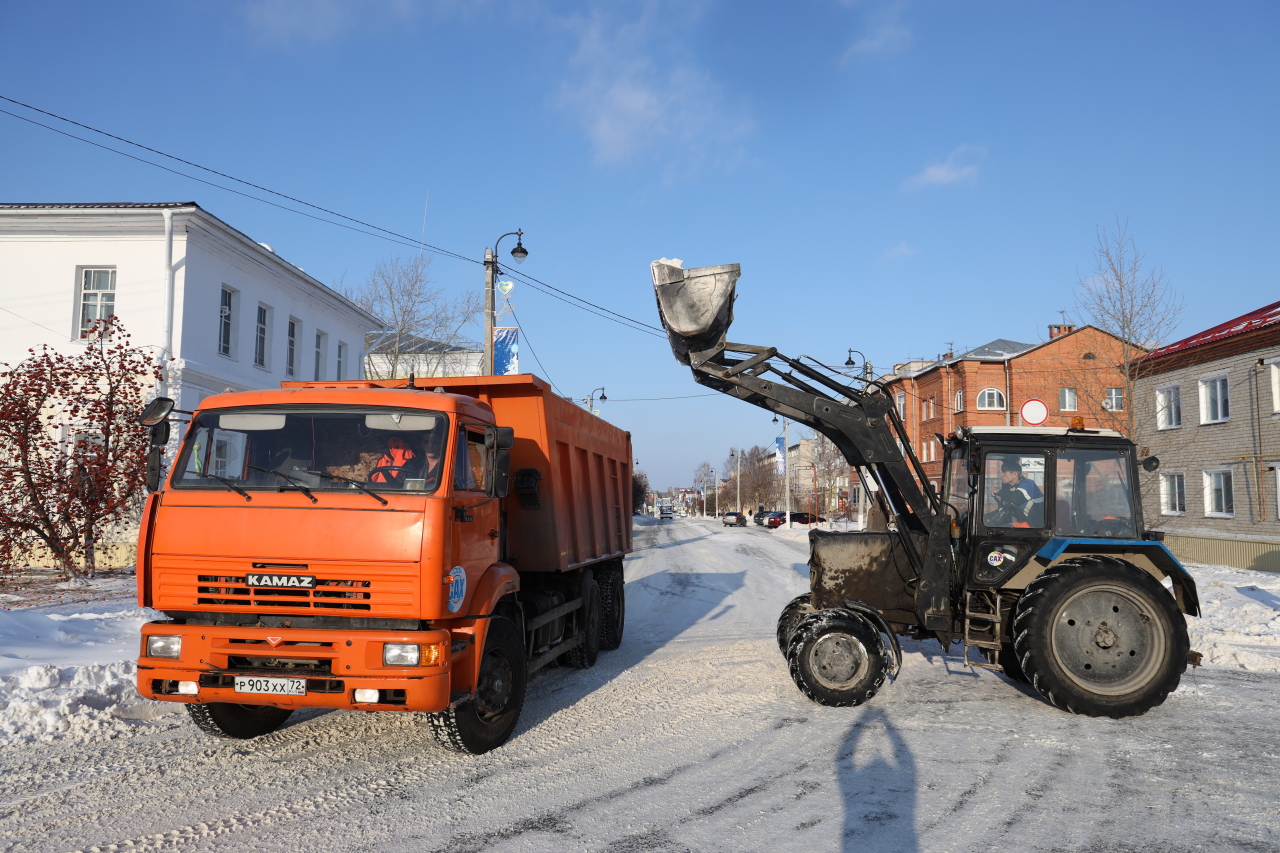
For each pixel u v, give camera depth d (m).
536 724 6.50
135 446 13.76
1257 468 21.94
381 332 28.25
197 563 4.94
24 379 13.70
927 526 7.46
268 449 5.26
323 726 6.26
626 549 11.32
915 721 6.55
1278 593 14.79
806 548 32.25
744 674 8.57
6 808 4.45
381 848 4.00
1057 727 6.36
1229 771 5.25
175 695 4.88
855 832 4.23
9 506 13.43
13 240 17.06
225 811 4.47
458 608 5.16
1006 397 37.09
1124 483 7.52
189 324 17.27
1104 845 4.07
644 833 4.21
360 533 4.89
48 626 8.44
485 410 6.25
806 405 7.61
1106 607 6.75
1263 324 21.36
